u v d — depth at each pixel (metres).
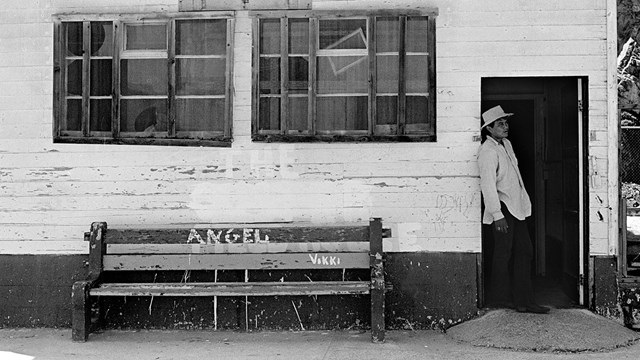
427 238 6.86
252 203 6.96
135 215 7.03
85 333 6.55
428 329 6.84
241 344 6.43
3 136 7.12
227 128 6.96
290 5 6.98
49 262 7.06
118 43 7.09
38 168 7.09
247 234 6.75
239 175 6.98
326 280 6.92
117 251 6.99
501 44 6.85
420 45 6.96
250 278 6.97
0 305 7.09
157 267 6.91
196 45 7.07
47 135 7.09
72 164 7.07
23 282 7.08
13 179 7.10
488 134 7.38
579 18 6.80
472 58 6.86
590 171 6.78
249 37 7.01
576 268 7.05
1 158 7.12
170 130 7.04
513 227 6.76
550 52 6.81
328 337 6.65
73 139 7.07
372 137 6.90
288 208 6.95
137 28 7.15
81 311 6.53
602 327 6.43
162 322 6.99
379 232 6.57
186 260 6.89
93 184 7.05
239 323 6.96
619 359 5.87
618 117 6.78
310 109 6.95
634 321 6.67
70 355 6.09
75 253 7.05
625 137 8.30
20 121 7.12
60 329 7.03
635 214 8.39
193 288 6.59
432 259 6.85
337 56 7.01
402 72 6.93
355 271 6.92
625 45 12.02
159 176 7.02
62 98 7.11
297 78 7.02
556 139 8.02
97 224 6.83
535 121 8.55
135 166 7.04
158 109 7.10
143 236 6.81
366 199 6.90
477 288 6.82
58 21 7.10
